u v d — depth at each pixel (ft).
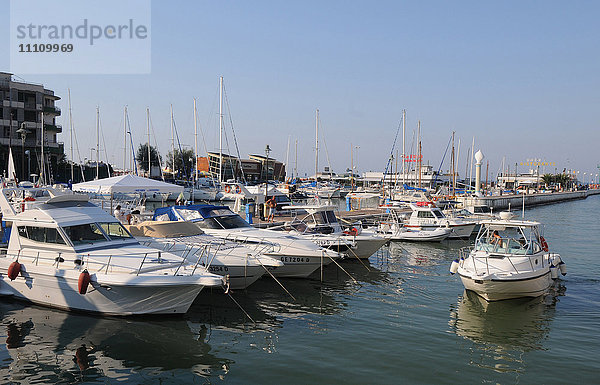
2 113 177.68
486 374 26.94
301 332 33.83
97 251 37.50
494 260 42.80
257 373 26.73
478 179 201.77
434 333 33.83
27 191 76.48
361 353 29.84
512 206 194.70
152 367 27.43
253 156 333.83
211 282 33.14
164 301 34.37
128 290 33.83
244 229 54.75
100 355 28.89
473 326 35.47
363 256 61.36
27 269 37.01
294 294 44.83
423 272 55.77
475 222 86.48
